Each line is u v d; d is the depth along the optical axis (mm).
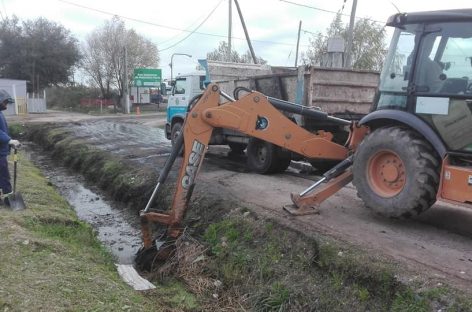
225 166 11148
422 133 5285
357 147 6164
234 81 10969
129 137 18297
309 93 8797
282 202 7074
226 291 5227
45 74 46844
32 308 3787
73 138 17594
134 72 45188
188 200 6121
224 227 6387
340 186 6383
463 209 6602
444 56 5215
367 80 9438
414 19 5426
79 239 6297
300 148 6605
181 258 5965
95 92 47844
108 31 46375
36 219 6418
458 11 5094
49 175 12844
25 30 45938
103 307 4035
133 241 7430
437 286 4102
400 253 4863
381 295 4336
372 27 25719
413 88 5441
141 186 9531
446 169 5094
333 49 13016
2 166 6879
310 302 4562
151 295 5012
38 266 4652
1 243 5086
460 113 5051
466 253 4887
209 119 5934
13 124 24812
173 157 6051
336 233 5488
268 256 5418
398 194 5480
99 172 11820
